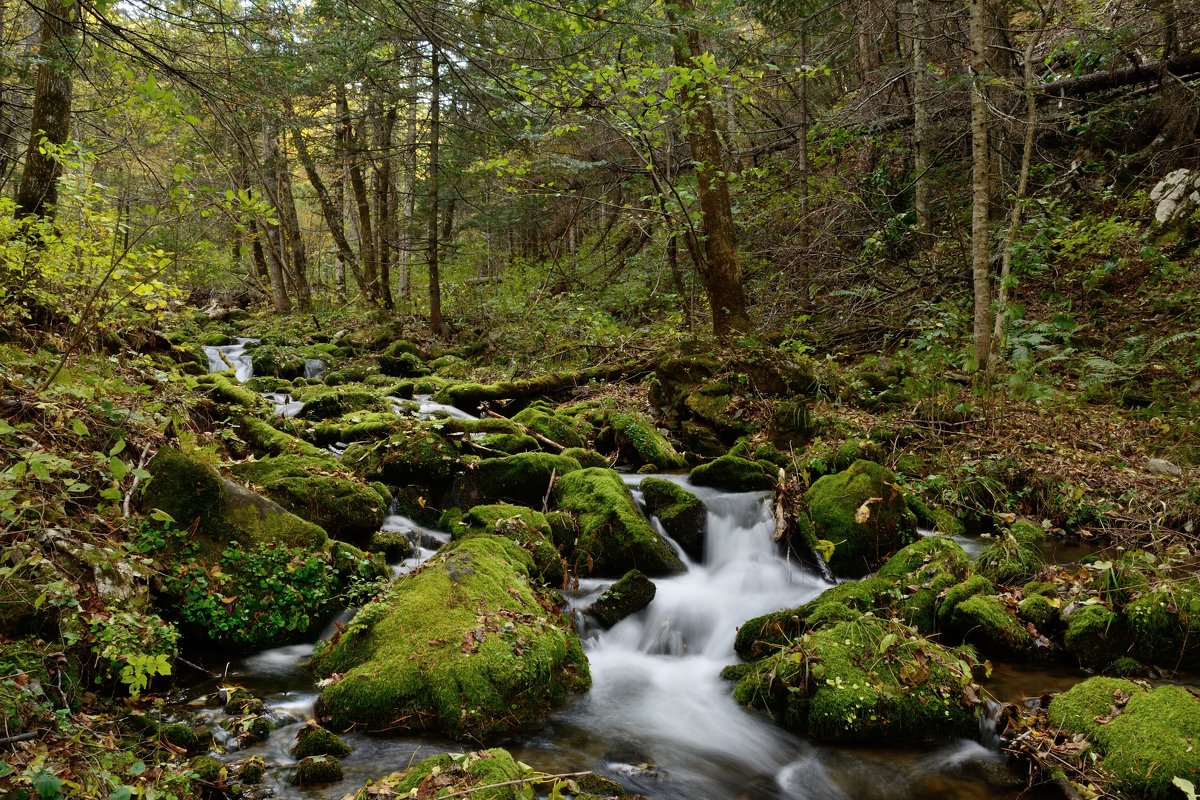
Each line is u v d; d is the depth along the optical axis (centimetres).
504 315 1636
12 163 1098
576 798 340
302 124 1041
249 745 376
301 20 587
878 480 646
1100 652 465
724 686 478
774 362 952
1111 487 702
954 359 991
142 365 717
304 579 503
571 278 1822
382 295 1992
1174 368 909
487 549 540
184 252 567
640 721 434
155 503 490
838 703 409
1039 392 838
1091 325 1081
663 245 1427
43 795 255
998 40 1405
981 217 934
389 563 580
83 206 593
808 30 1461
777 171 1689
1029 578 560
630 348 1279
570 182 1745
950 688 420
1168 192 1185
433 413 930
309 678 448
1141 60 1314
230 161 445
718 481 733
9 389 508
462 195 1742
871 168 1623
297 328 1772
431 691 404
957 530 695
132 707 380
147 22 436
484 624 447
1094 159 1378
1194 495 644
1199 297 1000
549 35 495
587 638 536
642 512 684
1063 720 389
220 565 486
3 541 392
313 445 786
